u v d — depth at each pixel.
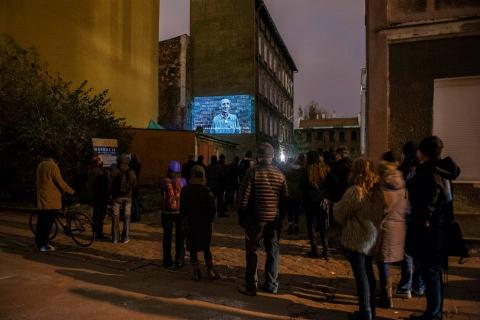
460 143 7.08
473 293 5.25
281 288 5.54
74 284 5.52
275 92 42.09
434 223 4.11
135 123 23.05
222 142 27.33
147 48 24.55
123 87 21.84
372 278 4.38
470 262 6.59
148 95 24.62
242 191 5.18
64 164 12.84
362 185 4.29
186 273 6.26
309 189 7.05
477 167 6.97
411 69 7.39
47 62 16.55
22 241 8.33
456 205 7.05
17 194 13.70
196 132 20.77
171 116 32.59
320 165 7.04
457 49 7.11
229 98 32.91
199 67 33.81
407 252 4.33
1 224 10.17
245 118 32.53
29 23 16.05
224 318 4.43
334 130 65.19
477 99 6.98
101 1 19.94
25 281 5.61
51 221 7.56
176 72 32.78
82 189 12.39
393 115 7.48
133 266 6.56
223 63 33.25
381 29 7.55
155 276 6.06
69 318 4.33
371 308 4.37
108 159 13.41
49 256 7.16
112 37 20.92
